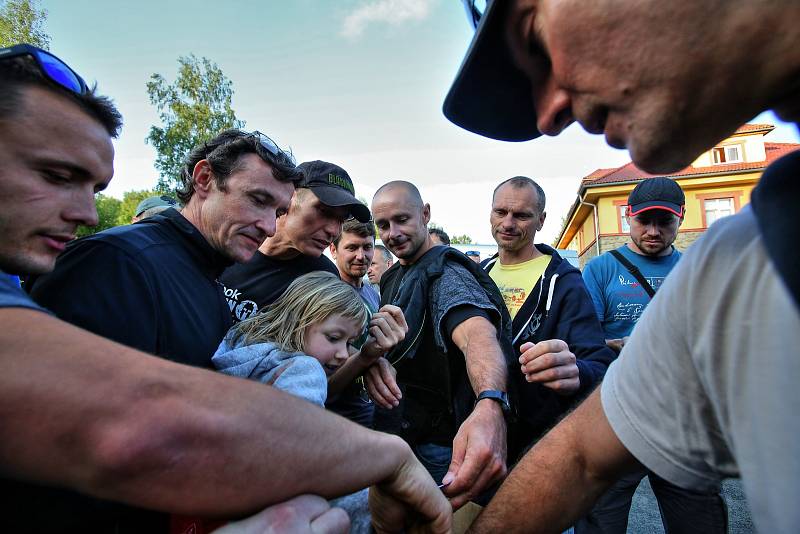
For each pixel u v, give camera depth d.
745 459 0.48
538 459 0.83
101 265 1.00
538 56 0.56
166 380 0.45
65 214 0.71
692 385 0.56
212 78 23.12
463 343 1.53
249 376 1.22
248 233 1.45
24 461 0.42
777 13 0.38
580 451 0.77
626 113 0.48
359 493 1.04
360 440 0.60
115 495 0.44
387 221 2.30
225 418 0.46
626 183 16.95
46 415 0.41
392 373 1.65
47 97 0.68
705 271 0.52
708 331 0.51
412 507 0.70
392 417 1.88
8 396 0.41
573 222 22.62
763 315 0.45
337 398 1.87
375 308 3.06
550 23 0.49
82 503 0.72
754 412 0.47
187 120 21.88
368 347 1.58
